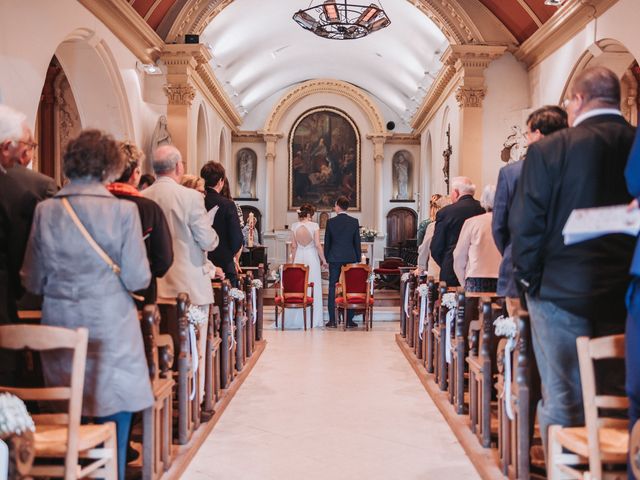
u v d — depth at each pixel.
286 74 21.28
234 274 6.75
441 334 6.00
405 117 21.75
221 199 6.59
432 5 11.97
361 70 20.72
